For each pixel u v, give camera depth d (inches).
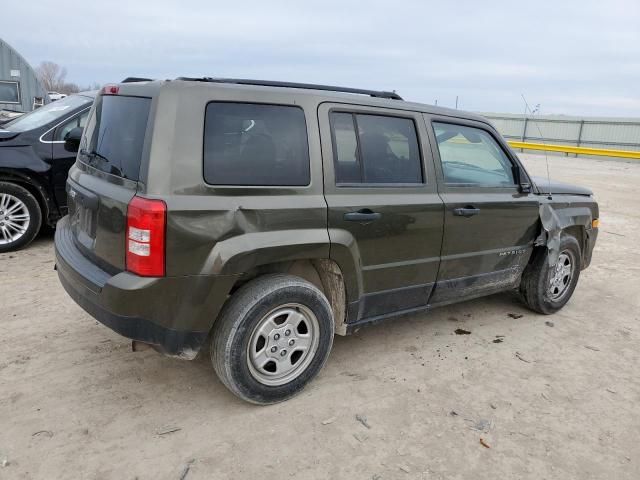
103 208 112.9
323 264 131.2
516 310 195.6
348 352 153.6
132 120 114.6
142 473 100.1
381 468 104.9
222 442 110.1
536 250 182.9
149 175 103.6
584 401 133.6
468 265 159.3
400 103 144.6
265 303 115.3
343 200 126.5
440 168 149.2
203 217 106.4
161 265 103.7
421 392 133.7
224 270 108.6
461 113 161.0
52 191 233.9
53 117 237.0
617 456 112.3
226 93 113.3
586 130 1187.3
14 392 123.2
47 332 154.4
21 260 217.9
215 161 110.0
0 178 220.7
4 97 597.9
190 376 135.2
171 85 108.4
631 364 155.7
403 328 173.5
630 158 983.0
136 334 107.6
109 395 124.5
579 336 174.6
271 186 116.2
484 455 110.6
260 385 119.6
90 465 101.3
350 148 130.8
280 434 113.7
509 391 136.6
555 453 112.4
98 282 110.0
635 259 279.4
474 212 154.2
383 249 135.9
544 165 833.5
